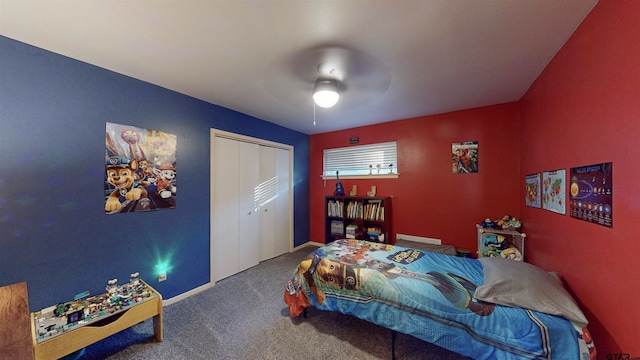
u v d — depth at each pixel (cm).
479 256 273
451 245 310
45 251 170
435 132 326
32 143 165
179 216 252
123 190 209
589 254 130
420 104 285
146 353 171
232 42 162
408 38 155
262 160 367
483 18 135
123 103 209
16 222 159
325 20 139
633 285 98
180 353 171
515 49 167
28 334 102
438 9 129
